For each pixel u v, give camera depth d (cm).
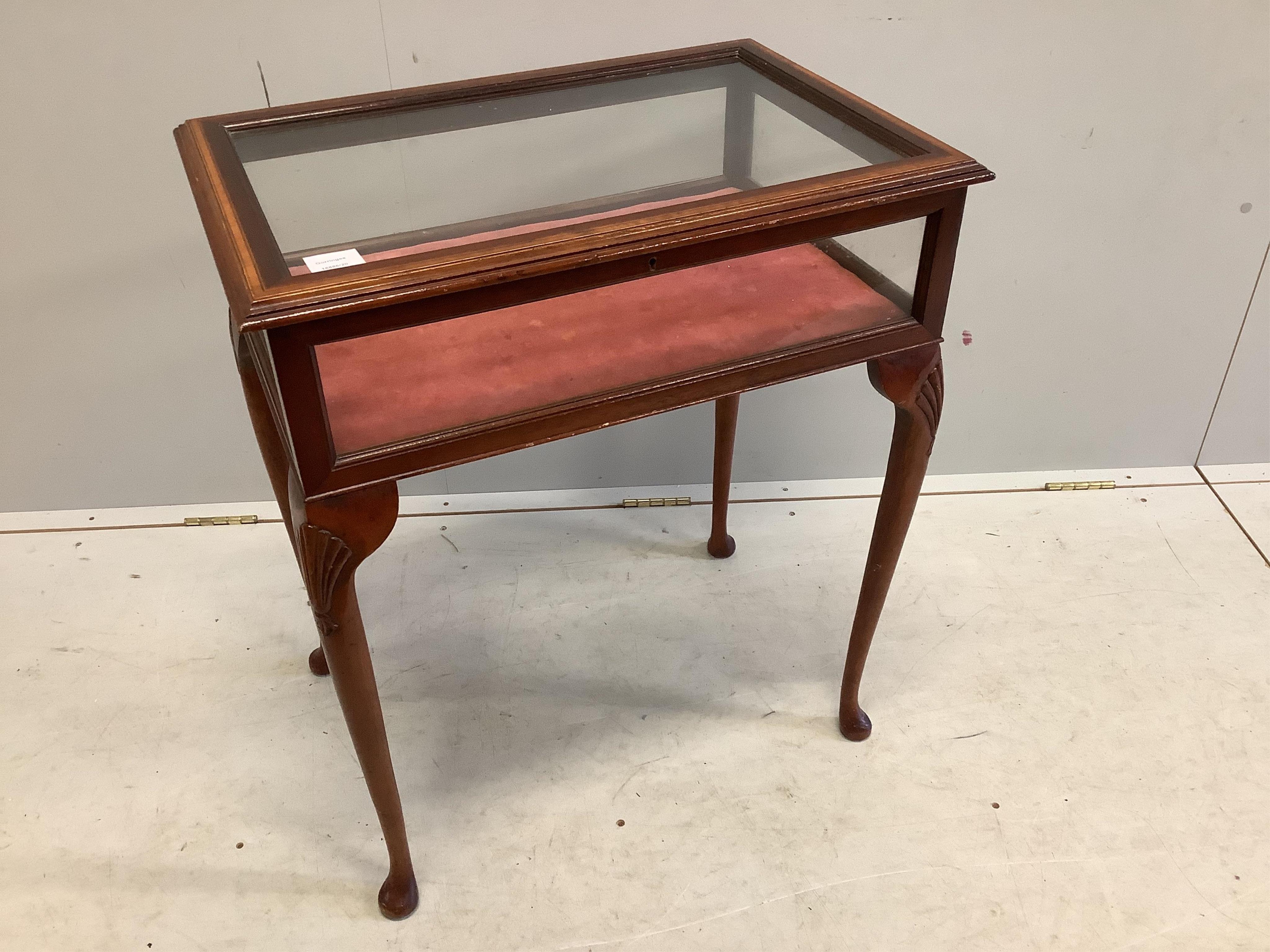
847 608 152
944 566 160
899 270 98
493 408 87
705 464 174
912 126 103
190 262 144
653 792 126
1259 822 121
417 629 149
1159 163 145
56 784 126
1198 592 155
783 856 118
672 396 92
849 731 131
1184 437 177
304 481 81
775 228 86
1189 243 153
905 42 134
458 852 119
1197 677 140
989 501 174
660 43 134
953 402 170
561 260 79
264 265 76
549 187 97
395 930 112
